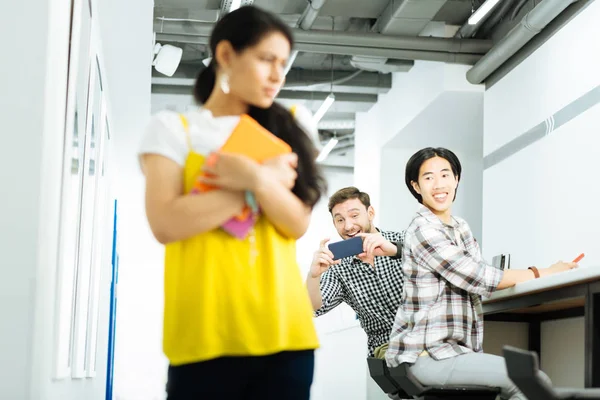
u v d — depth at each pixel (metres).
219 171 1.41
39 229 2.08
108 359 6.17
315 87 10.73
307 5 8.57
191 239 1.44
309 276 3.38
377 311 3.69
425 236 2.80
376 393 5.77
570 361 3.68
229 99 1.52
